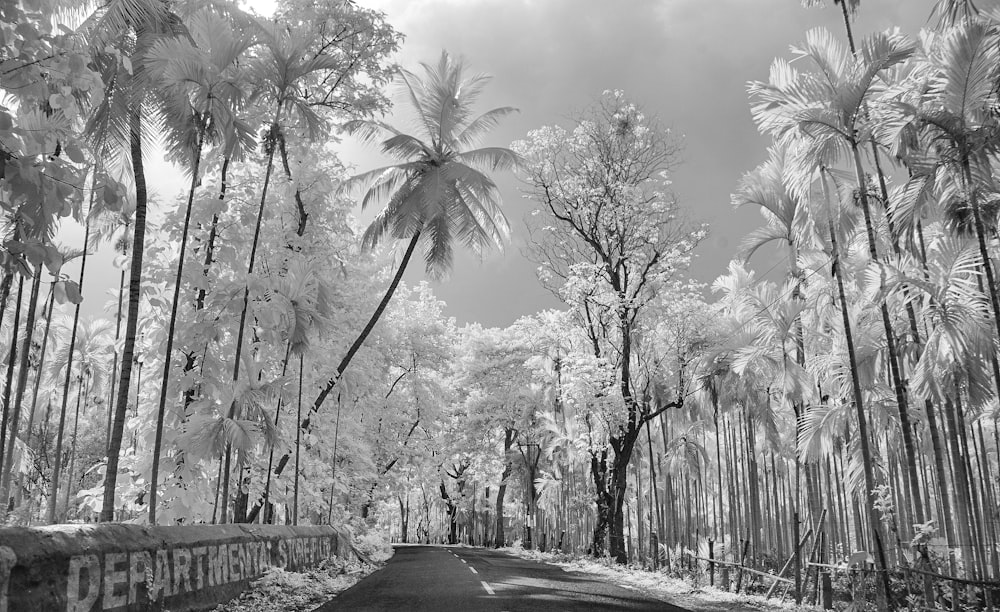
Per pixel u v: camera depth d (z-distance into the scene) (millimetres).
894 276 12844
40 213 6297
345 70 20406
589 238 27516
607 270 27281
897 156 13547
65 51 6148
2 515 16375
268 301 15883
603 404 25297
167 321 15633
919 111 11836
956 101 11562
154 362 16297
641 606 11461
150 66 11805
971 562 13781
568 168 27781
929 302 13242
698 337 25422
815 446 17453
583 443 27219
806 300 19641
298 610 10125
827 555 17328
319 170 20922
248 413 14656
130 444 18219
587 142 27484
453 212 25312
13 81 6102
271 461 17500
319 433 23828
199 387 16094
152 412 15789
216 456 13719
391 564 22078
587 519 37812
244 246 17750
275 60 15023
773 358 21172
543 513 49031
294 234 19625
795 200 17484
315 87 20297
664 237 26359
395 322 36344
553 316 30516
